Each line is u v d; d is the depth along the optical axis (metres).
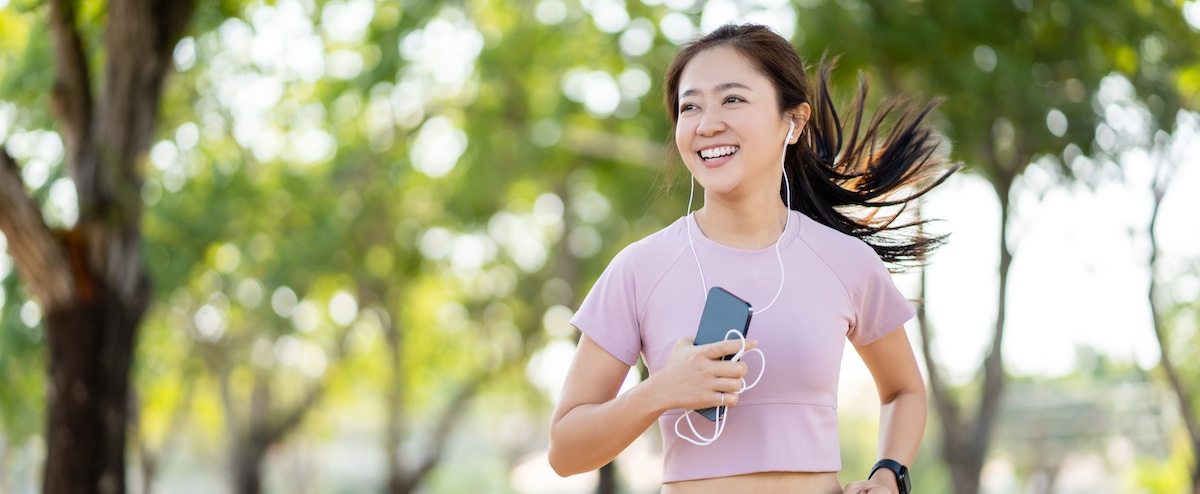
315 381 20.48
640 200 14.13
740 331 2.23
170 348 17.86
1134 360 12.05
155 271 13.34
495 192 15.56
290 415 20.44
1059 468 22.33
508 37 13.23
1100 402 20.69
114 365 7.72
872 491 2.40
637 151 13.65
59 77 7.65
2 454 16.16
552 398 21.77
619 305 2.46
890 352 2.61
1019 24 9.05
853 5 8.79
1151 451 17.48
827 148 2.92
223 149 13.85
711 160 2.38
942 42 8.86
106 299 7.66
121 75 7.59
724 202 2.46
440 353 21.19
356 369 21.55
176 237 13.60
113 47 7.57
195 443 26.59
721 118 2.36
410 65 12.45
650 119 12.11
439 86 14.34
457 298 19.30
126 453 7.87
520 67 13.45
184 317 17.02
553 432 2.40
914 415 2.64
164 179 13.43
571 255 17.16
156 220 13.32
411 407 24.30
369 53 12.22
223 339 17.78
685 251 2.45
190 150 13.18
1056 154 9.43
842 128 2.98
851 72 8.80
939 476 23.05
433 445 21.33
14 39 9.93
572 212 17.08
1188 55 9.05
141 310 7.91
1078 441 21.16
